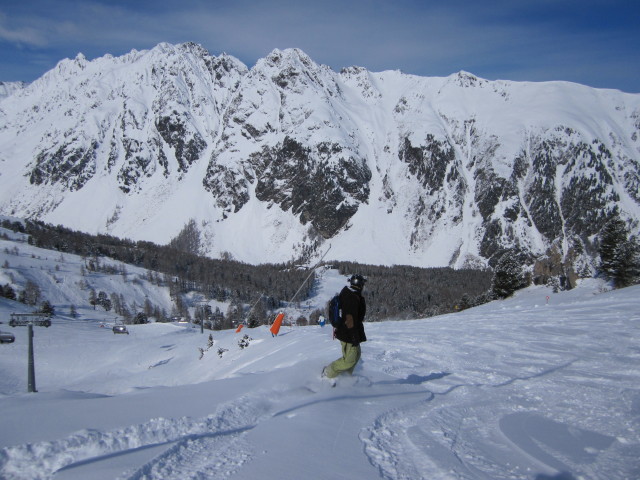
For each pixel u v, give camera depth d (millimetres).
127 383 44219
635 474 4238
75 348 73062
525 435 5273
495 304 54156
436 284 195750
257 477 4023
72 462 4438
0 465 4305
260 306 133500
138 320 114438
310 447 4750
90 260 181750
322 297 176375
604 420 5680
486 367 9008
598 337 11547
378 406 6363
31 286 135375
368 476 4168
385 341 13234
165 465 4266
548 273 75250
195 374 28984
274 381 7516
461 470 4348
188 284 177250
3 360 67938
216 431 5219
